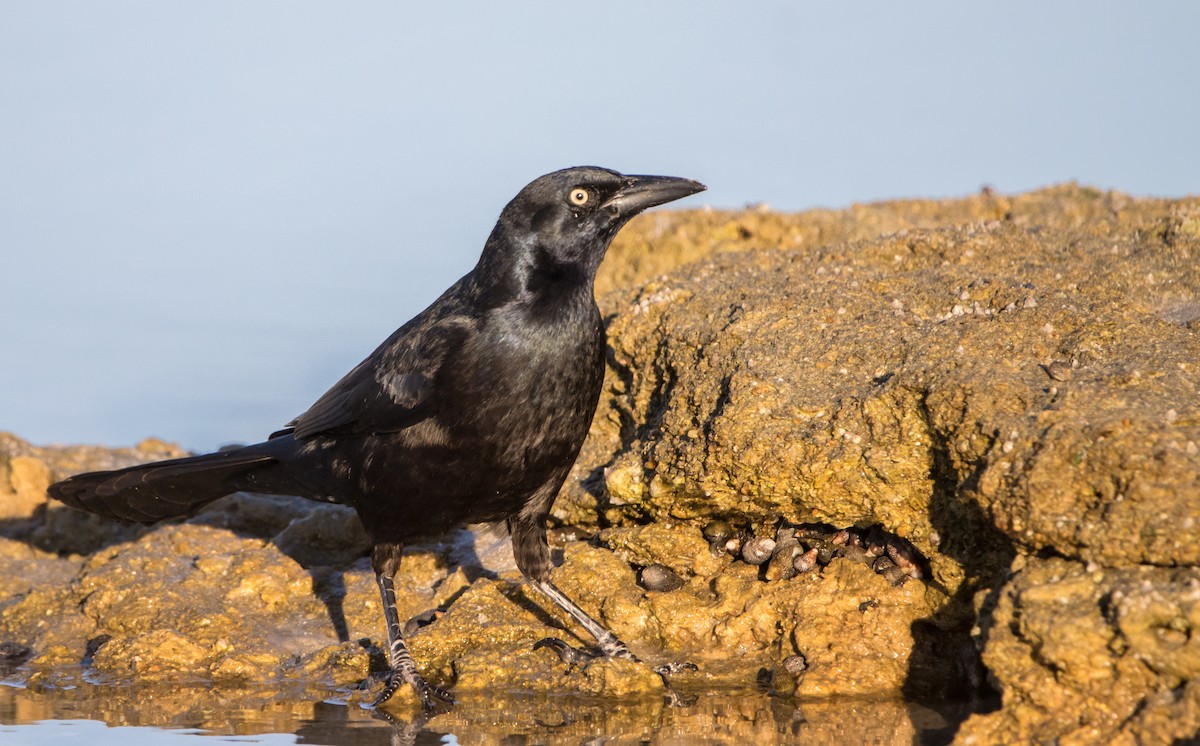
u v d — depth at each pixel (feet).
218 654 38.34
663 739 29.66
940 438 32.96
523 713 32.53
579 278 35.83
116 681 37.01
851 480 34.30
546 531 39.24
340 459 37.88
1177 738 24.97
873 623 33.76
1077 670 26.68
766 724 30.53
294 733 31.27
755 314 41.19
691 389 39.91
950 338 36.55
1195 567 26.63
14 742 30.76
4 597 43.96
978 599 29.99
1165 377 31.96
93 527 49.11
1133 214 51.06
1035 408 31.40
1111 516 27.73
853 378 36.70
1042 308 37.24
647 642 36.60
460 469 35.35
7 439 52.85
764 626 35.55
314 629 39.86
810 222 59.77
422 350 35.37
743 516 37.78
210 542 45.52
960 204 63.62
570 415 35.45
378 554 37.45
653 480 38.50
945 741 28.45
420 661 36.65
